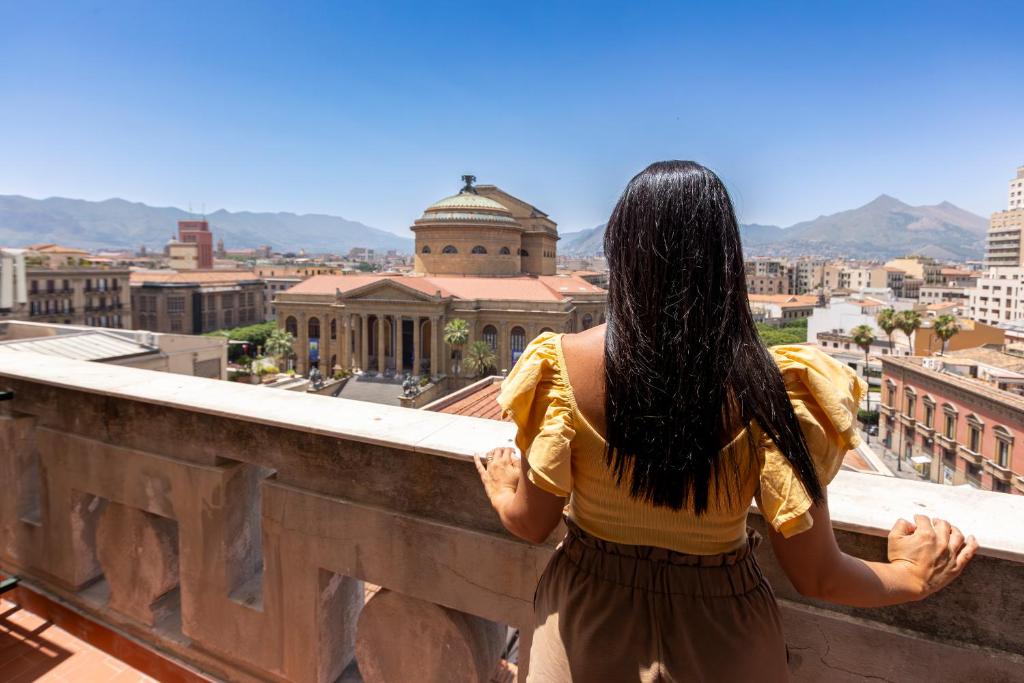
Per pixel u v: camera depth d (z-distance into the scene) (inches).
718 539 60.4
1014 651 78.7
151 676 145.5
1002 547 72.6
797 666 88.7
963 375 2208.4
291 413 122.5
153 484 139.4
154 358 819.4
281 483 124.0
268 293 6988.2
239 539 135.0
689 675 58.1
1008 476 1745.8
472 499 106.8
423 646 115.0
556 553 70.5
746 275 59.6
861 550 81.9
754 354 57.2
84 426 151.6
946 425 2039.9
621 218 62.1
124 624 151.0
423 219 3777.1
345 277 3720.5
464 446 103.7
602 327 66.3
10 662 149.8
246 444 127.6
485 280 3489.2
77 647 155.3
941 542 68.1
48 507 161.3
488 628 118.6
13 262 595.5
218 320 5930.1
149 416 139.9
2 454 169.3
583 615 62.6
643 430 56.1
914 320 3171.8
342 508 116.8
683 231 57.5
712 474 56.9
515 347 3272.6
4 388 168.1
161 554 144.2
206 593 135.0
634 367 56.4
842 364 60.5
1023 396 1844.2
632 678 59.2
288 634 126.0
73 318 4284.0
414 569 111.9
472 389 1007.6
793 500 54.5
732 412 56.7
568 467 61.5
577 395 62.2
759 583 63.2
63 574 160.7
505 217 3826.3
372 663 120.7
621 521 62.1
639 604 60.4
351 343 3422.7
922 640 82.0
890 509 82.7
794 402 57.9
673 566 60.6
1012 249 7190.0
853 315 4084.6
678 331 55.7
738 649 59.0
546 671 65.5
